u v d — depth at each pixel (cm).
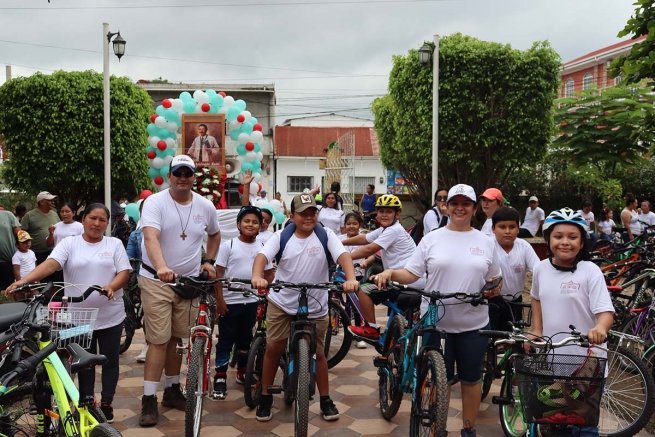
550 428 333
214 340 736
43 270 445
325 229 471
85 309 385
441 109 1551
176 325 496
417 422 404
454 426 478
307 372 411
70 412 327
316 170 3453
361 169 3503
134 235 668
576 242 367
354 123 4297
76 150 1678
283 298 465
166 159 1363
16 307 381
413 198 2081
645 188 2231
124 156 1734
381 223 612
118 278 461
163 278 422
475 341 409
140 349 706
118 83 1761
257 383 507
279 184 3450
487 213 613
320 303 471
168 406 518
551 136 1588
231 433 464
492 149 1602
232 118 1404
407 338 443
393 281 419
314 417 499
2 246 816
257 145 1416
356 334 555
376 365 495
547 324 379
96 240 471
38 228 923
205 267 461
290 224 474
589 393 305
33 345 354
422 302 430
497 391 557
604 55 3222
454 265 408
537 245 813
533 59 1513
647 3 531
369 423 487
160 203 484
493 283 395
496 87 1541
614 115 1327
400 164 1970
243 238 572
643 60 514
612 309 357
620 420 437
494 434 461
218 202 1255
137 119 1803
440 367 367
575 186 2188
